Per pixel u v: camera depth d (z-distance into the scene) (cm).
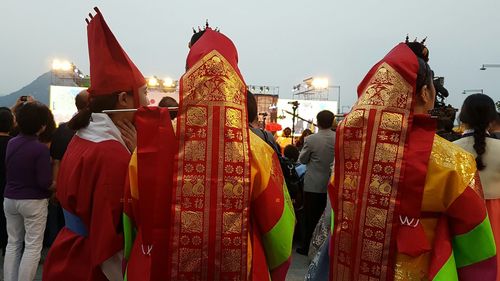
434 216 140
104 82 175
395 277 138
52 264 176
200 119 136
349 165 153
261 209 141
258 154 142
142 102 181
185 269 130
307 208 491
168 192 135
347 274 150
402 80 145
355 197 148
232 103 138
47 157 328
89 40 181
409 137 141
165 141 138
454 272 136
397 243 138
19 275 318
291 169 496
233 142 135
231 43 147
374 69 157
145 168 137
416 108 151
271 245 146
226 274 131
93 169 166
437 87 190
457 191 136
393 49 156
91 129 175
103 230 160
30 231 325
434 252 138
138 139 139
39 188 325
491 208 261
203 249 130
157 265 133
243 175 135
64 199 176
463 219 136
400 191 138
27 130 328
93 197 166
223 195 133
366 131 147
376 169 143
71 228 177
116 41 175
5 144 431
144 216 136
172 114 163
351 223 149
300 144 814
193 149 134
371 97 150
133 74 177
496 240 255
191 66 140
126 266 154
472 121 271
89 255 171
